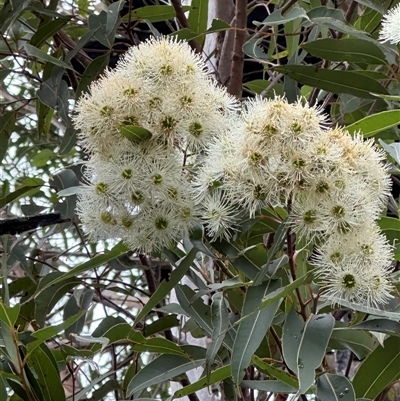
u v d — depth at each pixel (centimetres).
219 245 150
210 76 156
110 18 220
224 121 148
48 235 231
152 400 172
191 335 231
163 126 144
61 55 254
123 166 142
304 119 128
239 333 138
